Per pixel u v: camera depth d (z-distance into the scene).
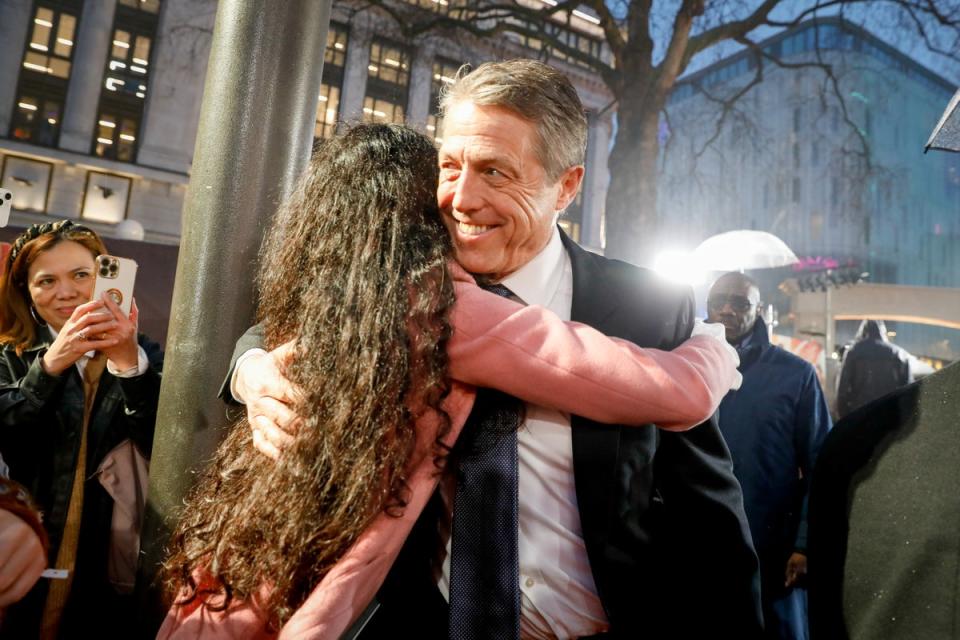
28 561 0.65
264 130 1.52
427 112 22.36
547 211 1.04
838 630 0.92
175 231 22.59
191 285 1.51
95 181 21.55
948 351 43.19
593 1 9.12
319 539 0.82
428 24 10.04
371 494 0.83
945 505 0.80
